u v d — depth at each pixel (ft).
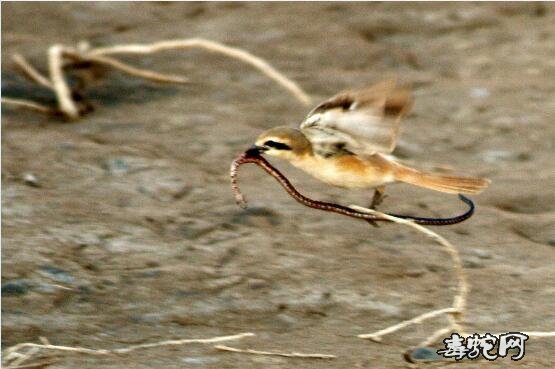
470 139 49.08
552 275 37.09
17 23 61.36
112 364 31.60
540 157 47.42
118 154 46.19
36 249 38.14
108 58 54.70
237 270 37.32
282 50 59.06
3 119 50.14
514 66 57.62
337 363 31.55
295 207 41.70
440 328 33.83
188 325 34.35
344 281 36.58
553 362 31.68
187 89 54.44
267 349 32.55
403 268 37.52
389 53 59.16
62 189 43.04
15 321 34.27
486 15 62.85
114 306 35.35
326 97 53.67
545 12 63.57
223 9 63.98
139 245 38.91
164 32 60.95
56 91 51.19
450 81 55.88
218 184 43.96
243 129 49.49
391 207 41.86
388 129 28.27
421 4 63.98
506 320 34.14
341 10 63.57
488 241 39.40
